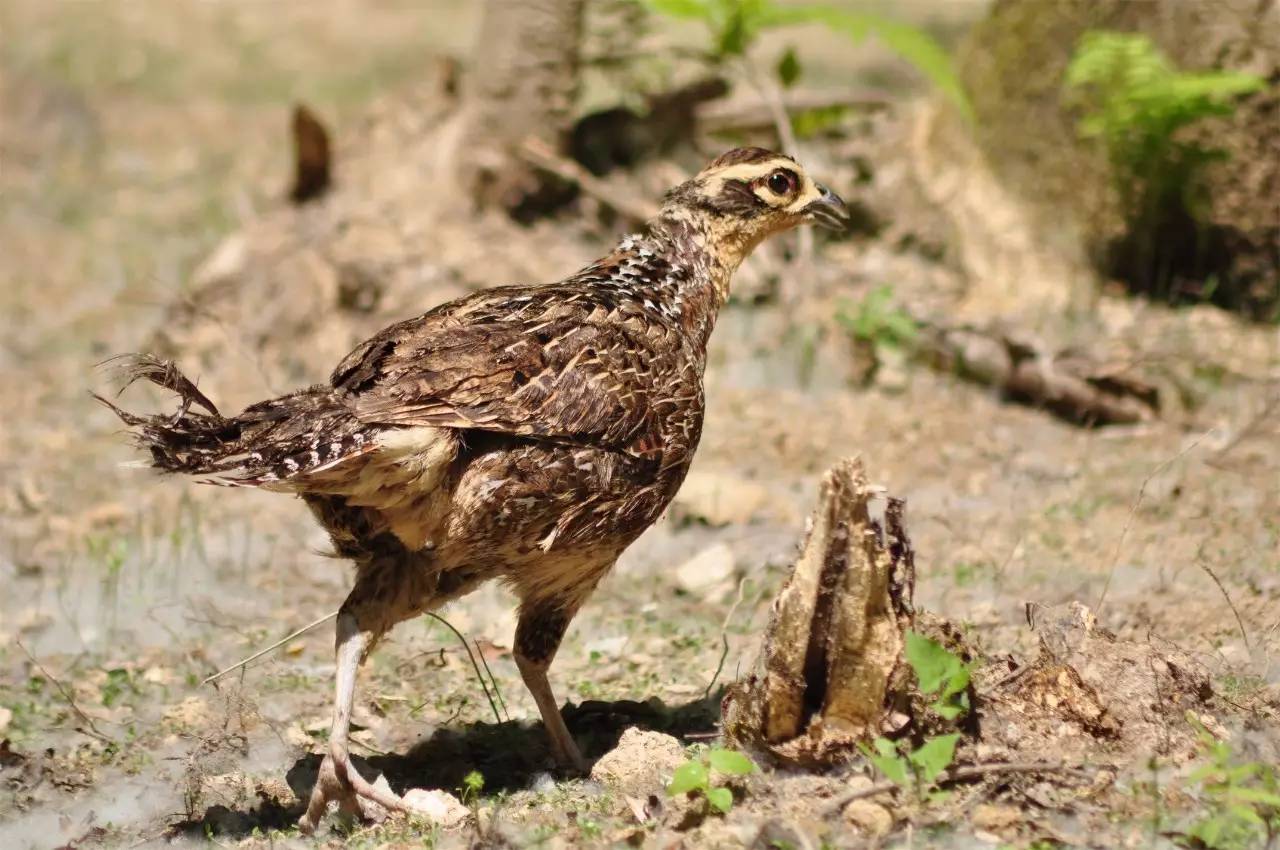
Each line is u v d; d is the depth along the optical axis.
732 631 10.04
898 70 23.48
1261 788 7.09
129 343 15.62
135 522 12.24
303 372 14.36
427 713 9.15
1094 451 12.46
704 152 16.50
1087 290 14.67
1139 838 6.73
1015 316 13.98
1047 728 7.62
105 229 19.23
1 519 12.26
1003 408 13.44
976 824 6.86
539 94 15.66
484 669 9.74
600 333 7.95
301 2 31.31
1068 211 14.97
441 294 14.54
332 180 16.12
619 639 10.02
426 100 16.89
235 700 9.13
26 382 14.91
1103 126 14.05
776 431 13.07
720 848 6.79
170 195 20.52
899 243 15.95
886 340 13.91
